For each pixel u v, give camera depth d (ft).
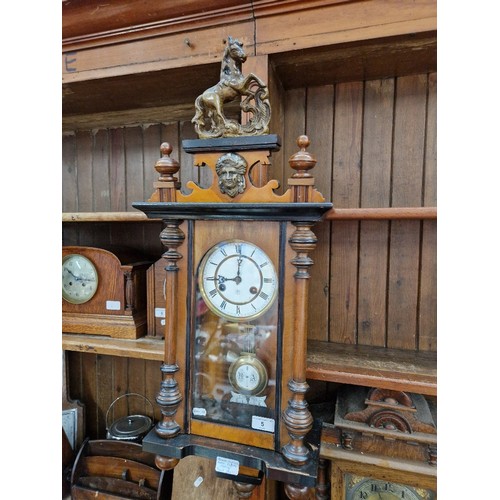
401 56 2.25
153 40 2.41
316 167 2.75
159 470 2.92
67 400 3.58
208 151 1.94
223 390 2.06
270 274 1.93
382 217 2.03
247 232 1.94
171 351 2.06
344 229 2.71
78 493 3.01
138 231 3.53
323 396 2.86
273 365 1.96
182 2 2.18
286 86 2.72
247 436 1.96
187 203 1.93
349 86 2.65
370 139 2.63
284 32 2.16
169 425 2.04
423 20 1.95
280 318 1.90
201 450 1.98
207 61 2.30
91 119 3.42
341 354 2.50
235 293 2.00
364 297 2.70
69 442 3.50
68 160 3.67
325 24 2.09
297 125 2.76
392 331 2.65
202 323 2.07
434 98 2.48
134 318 2.90
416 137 2.54
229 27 2.25
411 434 2.22
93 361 3.67
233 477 2.13
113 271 2.91
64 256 2.96
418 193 2.55
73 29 2.44
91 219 2.73
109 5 2.26
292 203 1.75
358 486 2.35
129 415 3.57
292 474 1.78
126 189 3.54
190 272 2.04
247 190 1.89
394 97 2.56
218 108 1.92
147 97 2.93
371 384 2.12
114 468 3.02
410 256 2.59
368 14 2.02
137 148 3.49
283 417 1.87
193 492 2.80
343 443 2.34
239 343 2.06
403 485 2.27
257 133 1.90
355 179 2.68
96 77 2.54
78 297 2.96
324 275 2.77
